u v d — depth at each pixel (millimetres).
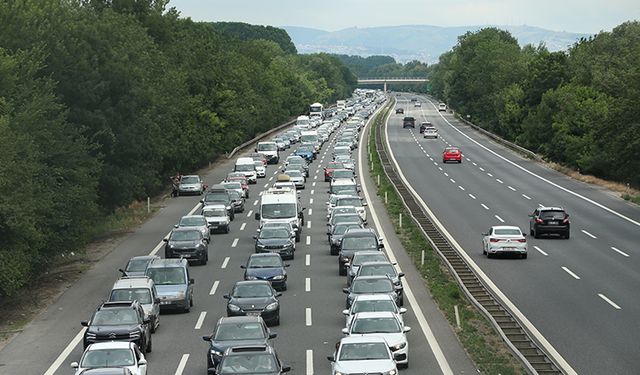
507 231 59938
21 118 54250
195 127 109438
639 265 57156
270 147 135375
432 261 58312
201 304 48406
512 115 155000
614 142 92250
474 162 129250
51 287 53500
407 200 89062
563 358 35719
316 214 84188
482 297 47656
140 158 77750
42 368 36469
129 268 50281
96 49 71688
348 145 145000
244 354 30719
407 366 35500
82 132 68062
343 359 31875
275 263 51562
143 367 32250
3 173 45344
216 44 146125
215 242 69812
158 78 96375
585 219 77875
